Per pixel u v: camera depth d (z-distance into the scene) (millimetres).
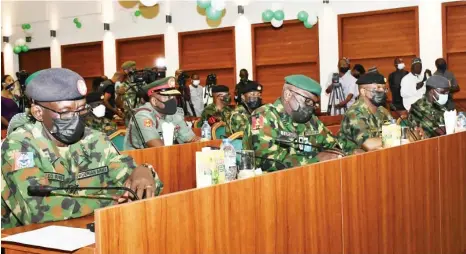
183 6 11555
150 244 1756
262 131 3426
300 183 2371
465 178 3988
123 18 12211
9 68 13570
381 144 3895
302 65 10602
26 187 2250
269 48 10875
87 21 12641
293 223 2324
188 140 4863
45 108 2322
